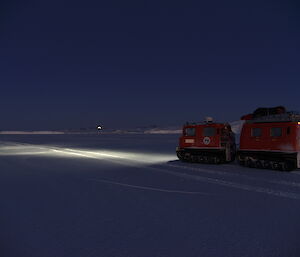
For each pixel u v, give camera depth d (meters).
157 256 3.91
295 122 11.10
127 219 5.53
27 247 4.27
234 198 7.09
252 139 12.47
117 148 27.56
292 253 3.94
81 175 11.05
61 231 4.91
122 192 7.92
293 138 11.06
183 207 6.34
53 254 4.02
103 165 14.23
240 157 12.92
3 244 4.39
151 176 10.62
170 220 5.44
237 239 4.46
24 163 15.40
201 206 6.41
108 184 9.12
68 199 7.16
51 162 15.87
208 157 13.98
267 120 12.09
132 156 18.89
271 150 11.72
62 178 10.36
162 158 17.30
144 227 5.07
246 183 9.00
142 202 6.81
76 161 16.30
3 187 8.73
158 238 4.55
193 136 14.75
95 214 5.88
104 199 7.14
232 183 9.02
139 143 37.59
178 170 12.08
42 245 4.33
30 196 7.52
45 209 6.27
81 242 4.43
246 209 6.11
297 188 8.20
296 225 5.06
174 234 4.71
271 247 4.14
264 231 4.79
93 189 8.37
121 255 3.96
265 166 11.93
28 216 5.78
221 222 5.28
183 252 4.02
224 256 3.88
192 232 4.79
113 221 5.42
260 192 7.71
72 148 28.22
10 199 7.19
